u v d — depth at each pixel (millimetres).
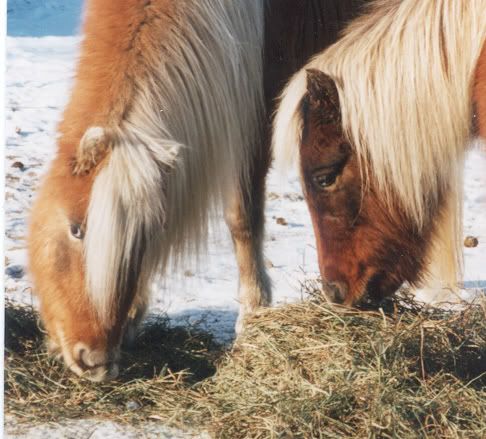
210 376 6309
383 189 6055
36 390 6000
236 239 7523
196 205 6383
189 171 6234
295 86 6301
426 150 5930
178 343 6914
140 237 5684
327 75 5961
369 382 5453
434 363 5836
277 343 5977
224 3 6543
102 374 5895
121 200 5574
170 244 6230
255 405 5516
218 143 6438
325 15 7383
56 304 5973
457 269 6758
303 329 6051
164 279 6906
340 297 6316
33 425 5547
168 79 6082
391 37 5945
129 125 5855
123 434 5461
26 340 6586
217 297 8422
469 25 5695
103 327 5816
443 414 5281
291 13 7344
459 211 6445
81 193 5793
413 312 6516
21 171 12836
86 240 5648
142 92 5977
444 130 5895
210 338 7012
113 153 5648
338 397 5387
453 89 5801
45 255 6035
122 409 5820
